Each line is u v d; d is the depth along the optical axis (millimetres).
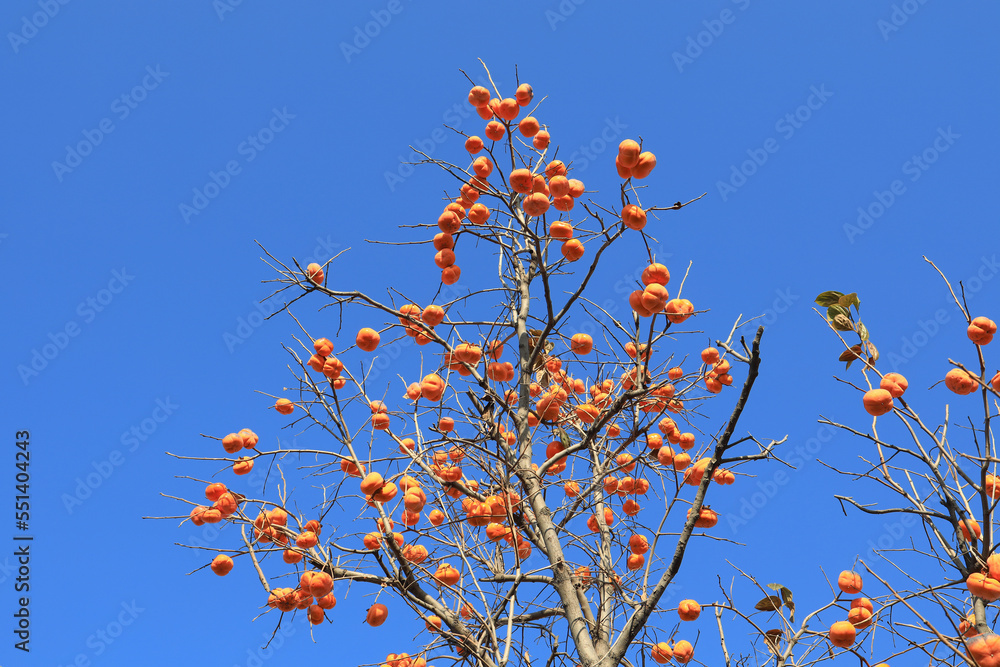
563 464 6816
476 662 5184
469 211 6559
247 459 5938
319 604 5699
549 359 6973
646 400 6199
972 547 4160
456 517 5746
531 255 7176
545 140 6867
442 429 6262
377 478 5480
